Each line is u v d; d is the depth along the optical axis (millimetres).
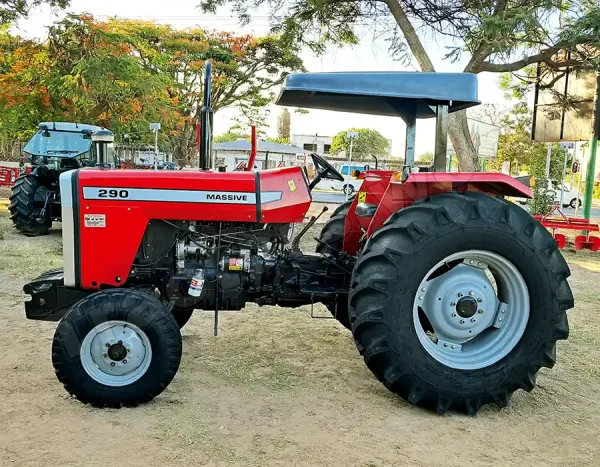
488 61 10672
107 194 3402
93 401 3125
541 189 13062
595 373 3967
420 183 3480
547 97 11992
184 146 29766
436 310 3340
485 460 2740
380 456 2727
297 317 5172
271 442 2820
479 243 3201
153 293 3549
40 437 2797
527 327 3312
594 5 9234
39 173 9594
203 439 2824
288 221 3527
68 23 16234
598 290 6805
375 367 3217
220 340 4445
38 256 7445
